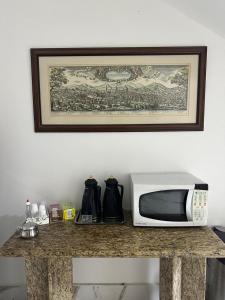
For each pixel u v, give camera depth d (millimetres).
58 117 1704
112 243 1306
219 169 1762
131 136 1734
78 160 1754
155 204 1457
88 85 1681
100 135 1733
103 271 1858
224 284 1511
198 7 1492
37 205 1627
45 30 1648
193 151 1746
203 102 1683
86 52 1644
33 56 1645
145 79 1675
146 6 1635
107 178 1763
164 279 1497
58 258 1303
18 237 1399
